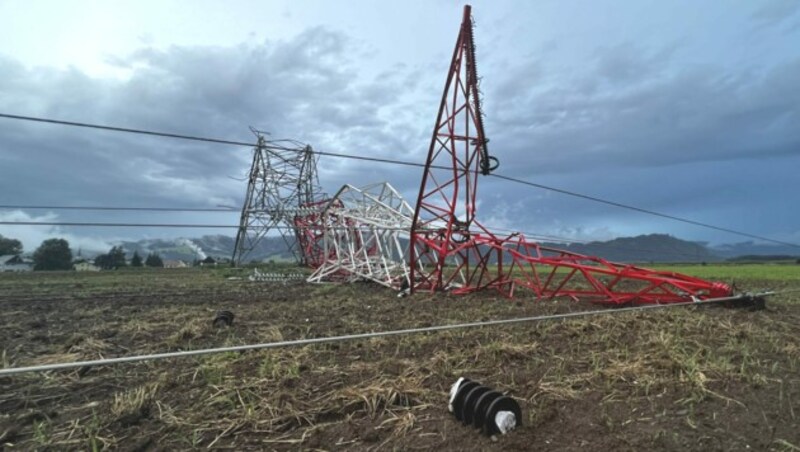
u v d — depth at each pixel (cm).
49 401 634
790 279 3081
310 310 1548
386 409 579
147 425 545
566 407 585
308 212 3525
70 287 2700
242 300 1917
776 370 733
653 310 1331
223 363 769
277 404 589
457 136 2070
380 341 938
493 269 3956
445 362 759
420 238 2223
